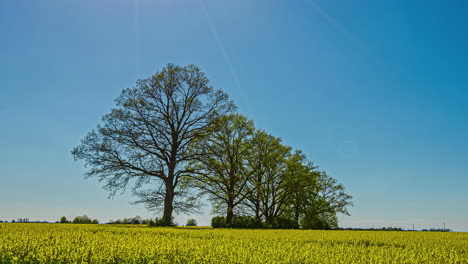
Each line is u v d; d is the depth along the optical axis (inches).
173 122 1250.6
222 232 701.9
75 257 310.3
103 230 665.6
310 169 1704.0
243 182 1502.2
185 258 339.9
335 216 1815.9
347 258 348.2
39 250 327.9
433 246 491.5
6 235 426.0
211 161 1269.7
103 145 1141.1
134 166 1167.0
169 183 1190.9
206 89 1285.7
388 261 331.6
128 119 1209.4
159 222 1063.0
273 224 1496.1
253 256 346.6
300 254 364.2
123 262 317.4
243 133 1502.2
